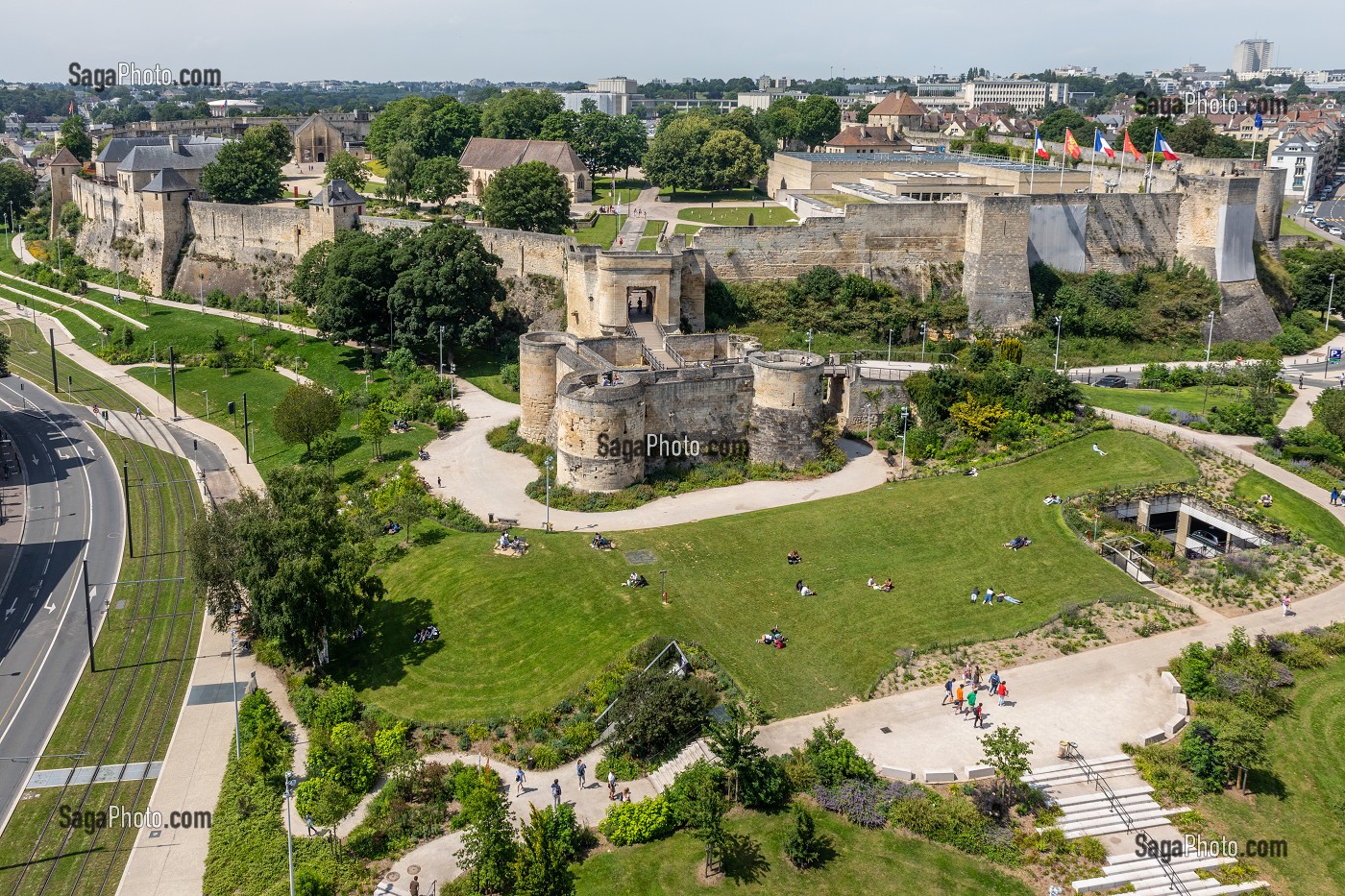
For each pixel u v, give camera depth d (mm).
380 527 111000
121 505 131375
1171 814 71062
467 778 74125
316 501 97250
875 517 108938
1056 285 167125
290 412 134125
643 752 78062
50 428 157375
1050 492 113000
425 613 95750
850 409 128750
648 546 103312
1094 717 79938
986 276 160750
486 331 160000
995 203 159000
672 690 78250
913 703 81438
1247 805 72438
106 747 84312
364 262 164375
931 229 164250
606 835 70188
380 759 79562
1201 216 171625
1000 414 125562
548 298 168125
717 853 67000
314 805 74000
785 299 158375
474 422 140875
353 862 70250
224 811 76312
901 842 68688
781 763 73812
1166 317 165125
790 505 112312
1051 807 71125
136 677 93938
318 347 177125
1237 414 127625
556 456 121312
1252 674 82062
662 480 118500
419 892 67375
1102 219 172000
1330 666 86875
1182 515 113688
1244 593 96812
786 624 91062
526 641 90438
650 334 144750
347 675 90375
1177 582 98938
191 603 107312
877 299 159375
